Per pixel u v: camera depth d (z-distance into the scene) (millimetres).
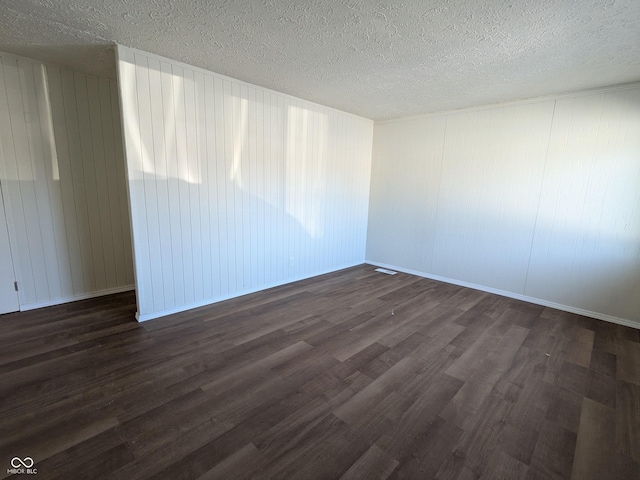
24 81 2844
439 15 1869
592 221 3285
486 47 2281
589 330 3025
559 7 1733
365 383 2117
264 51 2490
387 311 3379
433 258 4633
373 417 1802
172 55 2648
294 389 2029
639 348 2688
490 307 3566
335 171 4648
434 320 3176
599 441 1678
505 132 3768
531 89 3240
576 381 2201
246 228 3643
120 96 2514
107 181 3453
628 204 3072
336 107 4309
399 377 2195
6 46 2537
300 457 1518
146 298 2932
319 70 2877
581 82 2990
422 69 2760
